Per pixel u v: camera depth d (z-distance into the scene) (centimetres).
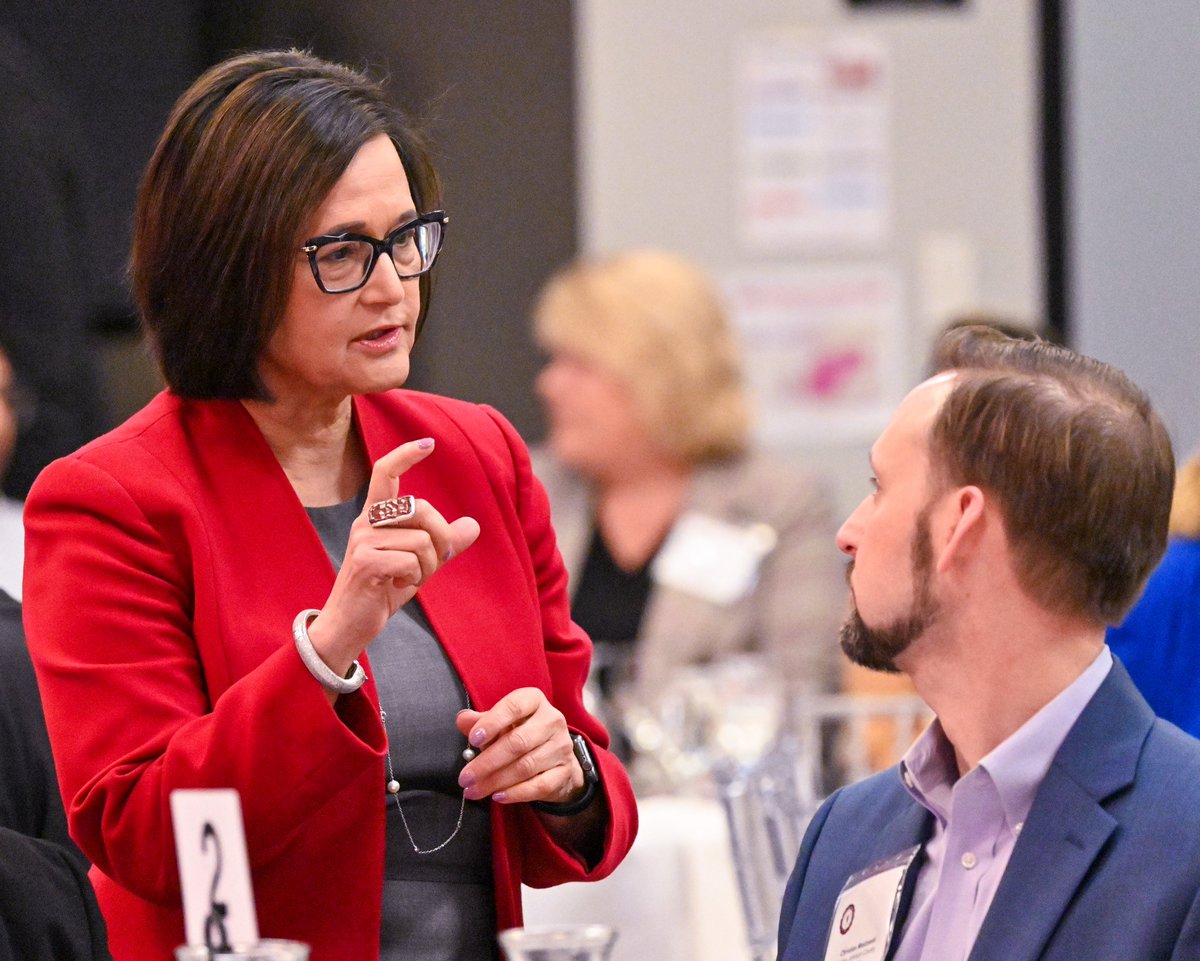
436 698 606
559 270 2258
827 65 2241
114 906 602
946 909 586
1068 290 2219
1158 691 1038
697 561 1516
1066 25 2211
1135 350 2205
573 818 620
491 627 622
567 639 657
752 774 811
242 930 475
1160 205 2195
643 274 1591
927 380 603
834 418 2241
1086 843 553
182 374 604
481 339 2261
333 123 577
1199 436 2183
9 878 541
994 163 2234
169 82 2106
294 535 601
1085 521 562
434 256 598
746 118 2244
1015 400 570
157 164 593
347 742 543
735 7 2239
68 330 1681
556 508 1598
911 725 1149
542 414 2261
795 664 1499
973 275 2233
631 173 2247
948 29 2231
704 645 1498
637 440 1564
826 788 1151
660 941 1036
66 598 577
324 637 542
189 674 581
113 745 565
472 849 614
